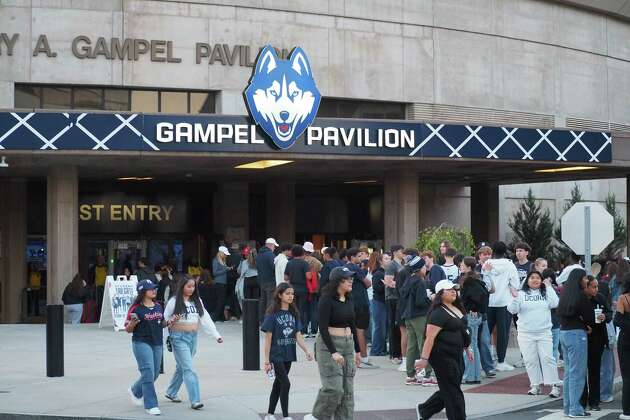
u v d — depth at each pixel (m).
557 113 35.62
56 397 14.52
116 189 35.12
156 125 25.48
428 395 15.11
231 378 16.52
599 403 14.64
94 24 27.61
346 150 27.12
